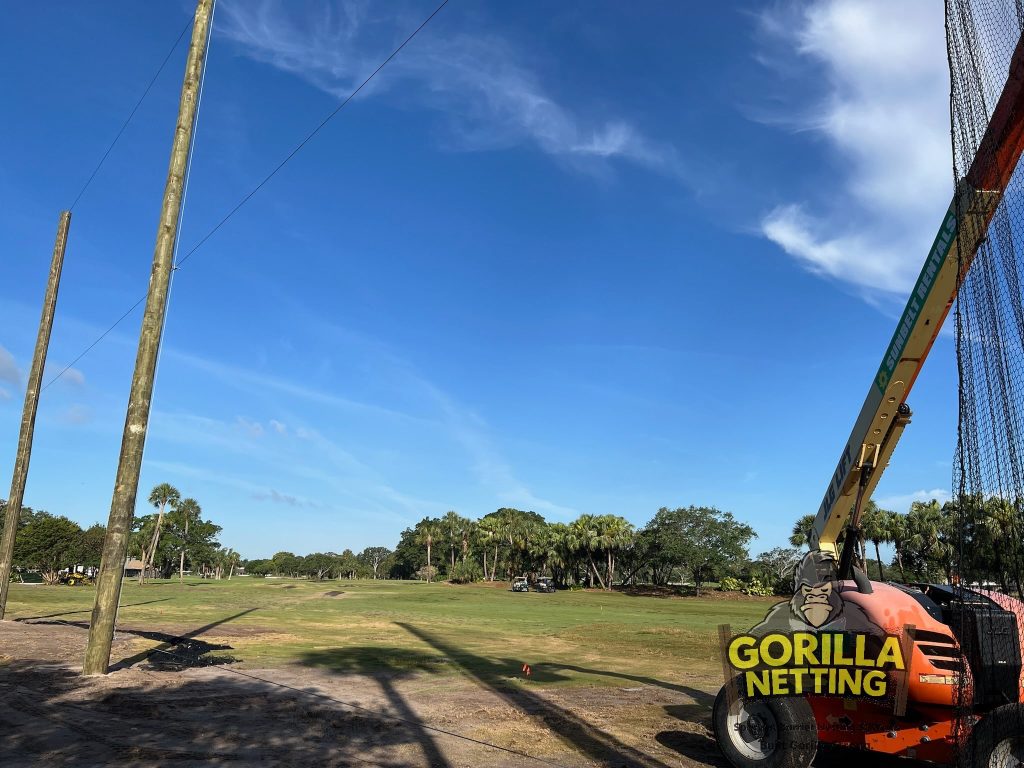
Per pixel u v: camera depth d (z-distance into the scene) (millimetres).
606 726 8188
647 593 76812
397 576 147125
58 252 20125
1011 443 4285
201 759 6008
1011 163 4973
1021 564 4148
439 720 8141
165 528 101938
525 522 97000
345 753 6414
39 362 19781
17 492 19359
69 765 5730
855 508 6625
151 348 10859
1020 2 4547
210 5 11992
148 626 19406
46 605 27594
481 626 25422
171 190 11320
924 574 43812
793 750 6039
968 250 5012
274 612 28703
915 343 6004
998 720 5297
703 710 9344
